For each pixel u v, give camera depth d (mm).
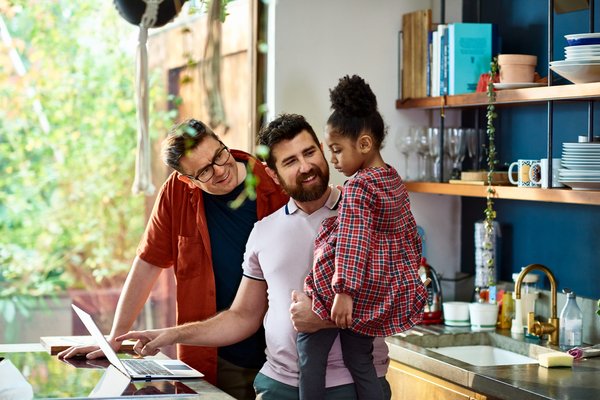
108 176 6531
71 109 6418
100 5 6398
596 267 3973
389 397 3010
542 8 4266
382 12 4582
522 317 4160
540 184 3768
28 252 6434
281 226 3072
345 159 3016
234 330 3188
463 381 3402
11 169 6379
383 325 2855
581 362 3576
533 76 3982
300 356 2898
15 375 2914
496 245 4500
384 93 4617
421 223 4766
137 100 2506
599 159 3441
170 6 2607
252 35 4445
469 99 4125
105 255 6547
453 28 4246
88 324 3133
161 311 5949
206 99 2328
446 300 4816
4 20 6188
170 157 3240
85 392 2670
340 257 2771
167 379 2912
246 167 3408
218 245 3396
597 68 3414
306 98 4445
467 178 4164
